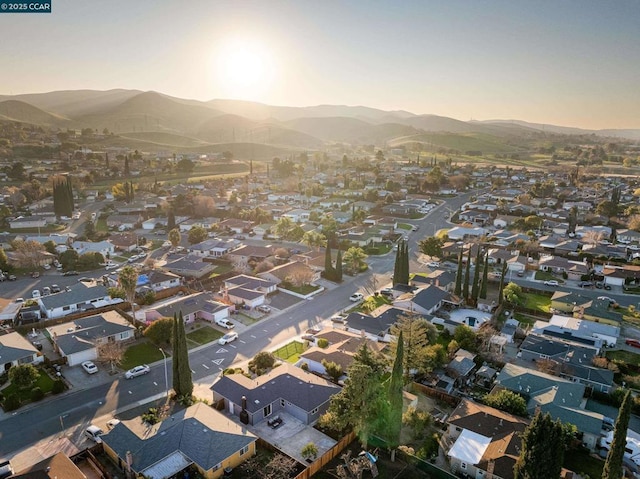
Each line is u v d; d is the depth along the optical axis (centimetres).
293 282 9912
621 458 3819
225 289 9438
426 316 8325
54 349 7112
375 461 4728
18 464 4584
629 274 10812
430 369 6253
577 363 6706
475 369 6800
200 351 7131
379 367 5394
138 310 8681
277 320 8388
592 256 12581
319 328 8050
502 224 16750
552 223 16275
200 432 4759
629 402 3716
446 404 5909
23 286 10081
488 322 8062
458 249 13012
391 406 4806
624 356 7388
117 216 16825
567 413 5350
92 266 11381
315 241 12988
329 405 5628
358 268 11344
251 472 4547
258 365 6488
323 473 4578
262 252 12181
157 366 6694
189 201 18425
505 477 4331
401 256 9831
